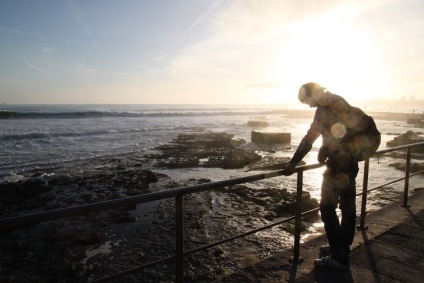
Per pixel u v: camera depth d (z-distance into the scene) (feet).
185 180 49.80
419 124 205.57
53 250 24.77
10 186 42.29
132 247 25.41
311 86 9.55
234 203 36.14
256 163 65.62
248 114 322.34
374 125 9.39
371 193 39.40
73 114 196.44
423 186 43.57
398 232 13.62
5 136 97.40
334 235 10.24
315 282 9.72
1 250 24.61
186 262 22.35
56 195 40.42
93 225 29.63
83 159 69.26
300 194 10.92
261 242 25.58
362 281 9.79
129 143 97.19
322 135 9.86
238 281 9.83
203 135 113.60
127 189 43.27
